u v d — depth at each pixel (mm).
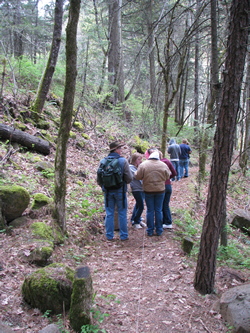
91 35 10891
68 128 4379
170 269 4344
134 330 2918
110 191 5523
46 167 6805
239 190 11914
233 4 3219
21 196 4473
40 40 17250
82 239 5117
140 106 18156
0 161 5875
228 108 3305
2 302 2906
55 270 3168
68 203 5938
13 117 8141
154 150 6242
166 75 8211
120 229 5578
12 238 4043
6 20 13430
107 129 12461
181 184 10430
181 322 3088
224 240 5406
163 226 6320
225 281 4062
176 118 19422
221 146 3373
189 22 14312
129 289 3729
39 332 2539
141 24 19688
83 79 11477
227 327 2967
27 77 11258
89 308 2768
